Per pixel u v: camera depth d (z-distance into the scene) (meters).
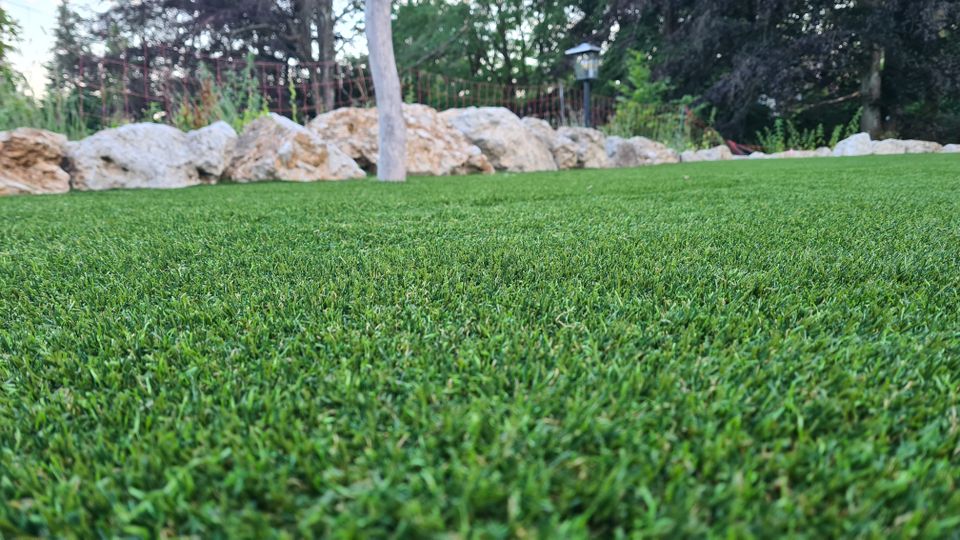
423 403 0.74
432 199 3.76
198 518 0.55
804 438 0.66
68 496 0.59
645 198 3.57
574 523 0.51
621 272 1.48
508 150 8.91
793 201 3.16
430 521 0.51
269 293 1.34
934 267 1.50
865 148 12.42
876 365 0.86
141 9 20.52
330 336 1.02
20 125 6.46
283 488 0.58
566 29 25.27
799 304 1.19
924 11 14.91
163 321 1.17
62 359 0.97
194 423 0.73
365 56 23.92
